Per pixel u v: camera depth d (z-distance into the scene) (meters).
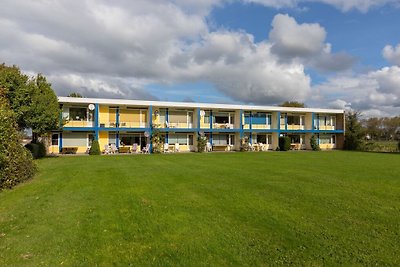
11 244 6.10
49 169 17.64
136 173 15.80
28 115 23.45
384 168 18.36
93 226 7.16
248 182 12.88
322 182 12.89
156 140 35.94
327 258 5.52
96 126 33.97
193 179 13.72
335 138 47.97
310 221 7.55
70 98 32.88
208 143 39.72
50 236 6.53
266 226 7.18
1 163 11.12
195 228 7.04
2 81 21.83
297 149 45.16
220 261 5.40
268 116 44.59
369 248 5.95
